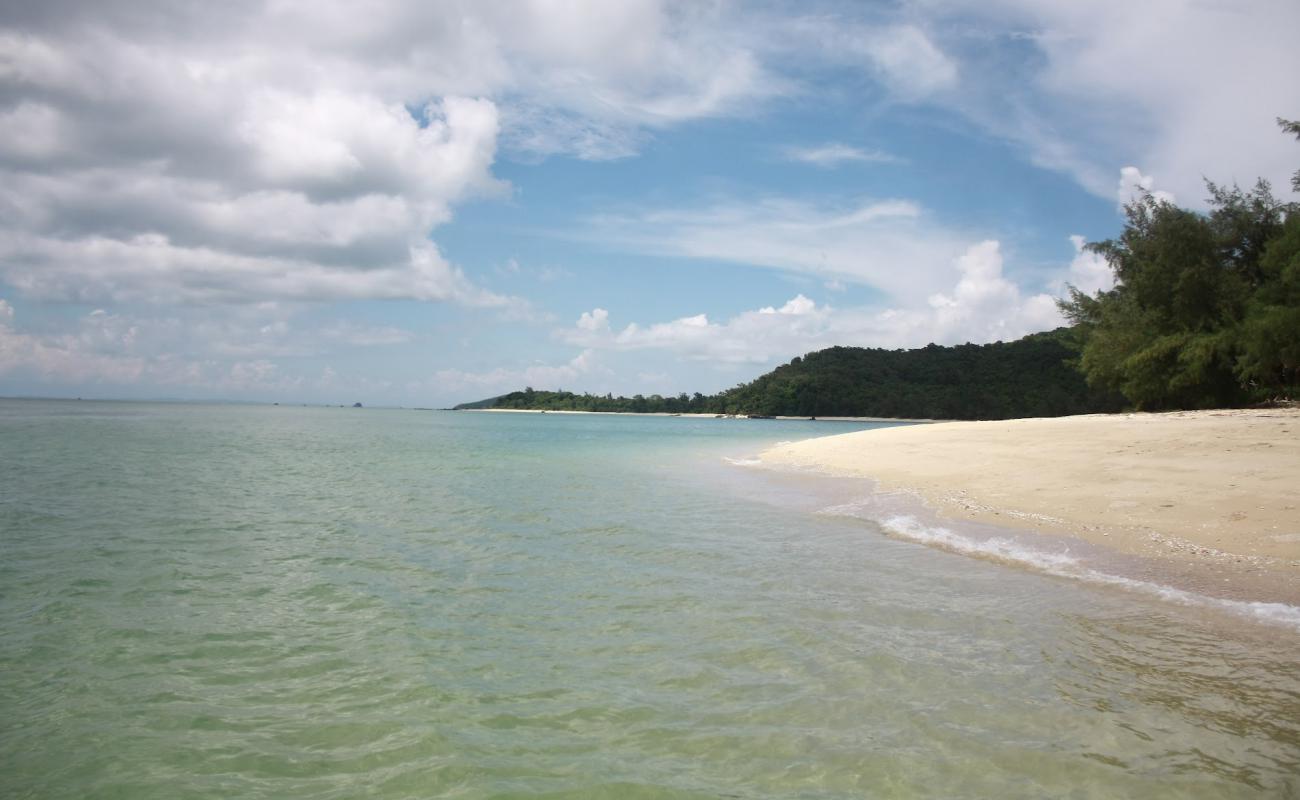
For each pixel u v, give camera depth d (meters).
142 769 5.40
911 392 127.00
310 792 5.11
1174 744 5.74
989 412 106.06
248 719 6.22
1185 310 40.50
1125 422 29.61
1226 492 14.62
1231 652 7.68
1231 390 38.84
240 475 25.98
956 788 5.14
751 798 5.04
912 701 6.56
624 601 9.73
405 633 8.45
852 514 16.88
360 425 95.44
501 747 5.75
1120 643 7.99
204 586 10.48
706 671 7.28
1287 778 5.23
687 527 15.35
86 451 35.19
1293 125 33.72
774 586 10.45
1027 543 12.96
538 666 7.43
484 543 13.64
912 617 8.95
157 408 183.38
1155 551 11.84
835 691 6.79
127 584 10.54
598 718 6.26
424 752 5.66
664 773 5.37
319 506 18.47
